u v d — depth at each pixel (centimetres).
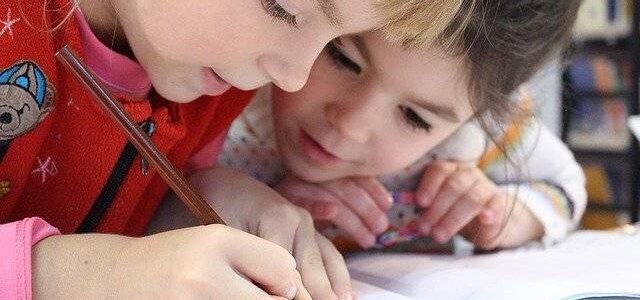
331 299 64
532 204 90
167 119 69
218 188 71
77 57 58
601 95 177
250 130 85
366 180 83
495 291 67
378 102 72
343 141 75
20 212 67
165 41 61
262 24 59
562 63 84
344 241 85
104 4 64
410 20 59
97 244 55
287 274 56
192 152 76
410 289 70
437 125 75
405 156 77
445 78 70
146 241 54
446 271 73
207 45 60
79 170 67
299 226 68
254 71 62
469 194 86
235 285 52
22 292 53
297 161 80
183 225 72
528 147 91
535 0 71
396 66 69
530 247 88
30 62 62
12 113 62
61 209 67
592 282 70
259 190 71
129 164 68
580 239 92
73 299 53
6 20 61
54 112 65
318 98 74
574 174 98
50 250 54
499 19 69
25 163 64
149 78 67
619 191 178
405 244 89
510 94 77
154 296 52
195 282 52
